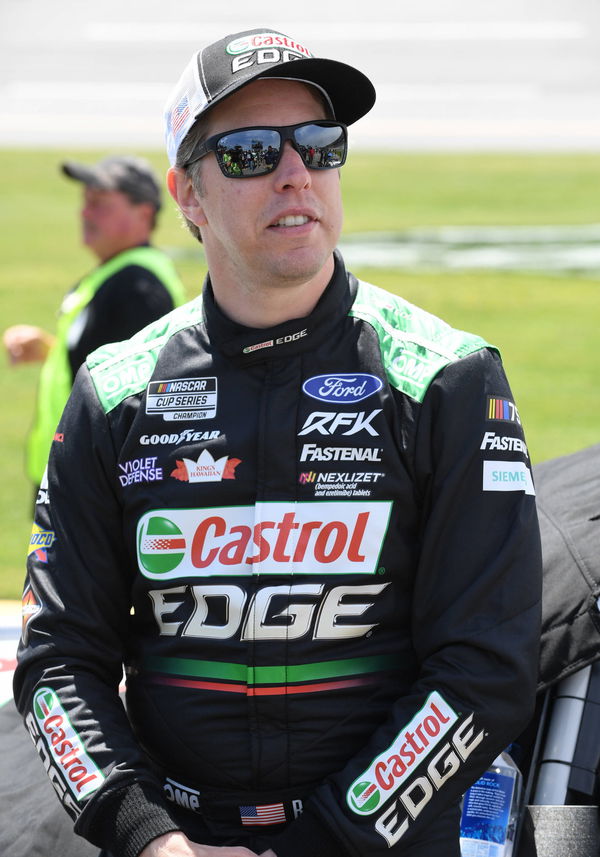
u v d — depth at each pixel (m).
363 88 2.65
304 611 2.52
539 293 15.93
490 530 2.53
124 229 6.16
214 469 2.58
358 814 2.41
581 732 2.88
